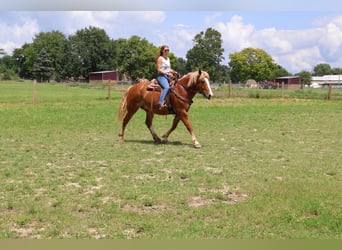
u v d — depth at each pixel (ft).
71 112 69.51
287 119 62.08
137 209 19.85
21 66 399.85
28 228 17.21
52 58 349.41
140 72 321.52
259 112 72.18
